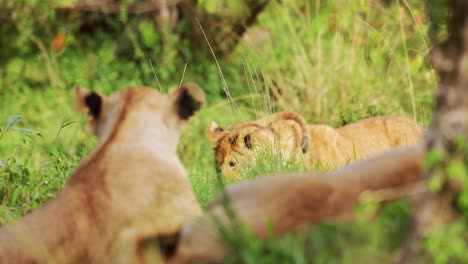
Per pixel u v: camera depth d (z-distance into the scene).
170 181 6.94
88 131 7.57
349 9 19.66
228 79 22.41
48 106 21.66
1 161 10.59
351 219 5.86
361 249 5.54
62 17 24.44
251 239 5.72
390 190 5.89
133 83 22.34
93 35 24.89
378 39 18.83
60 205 6.66
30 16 24.08
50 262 6.41
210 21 23.41
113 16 24.58
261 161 12.52
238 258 5.73
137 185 6.78
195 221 6.17
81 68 23.31
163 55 23.06
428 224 5.38
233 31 23.23
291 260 5.59
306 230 5.82
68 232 6.51
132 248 6.49
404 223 5.61
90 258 6.47
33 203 9.59
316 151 14.58
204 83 22.20
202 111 19.78
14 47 23.97
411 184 5.97
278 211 5.94
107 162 6.88
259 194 6.05
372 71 19.02
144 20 24.12
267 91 17.20
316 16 19.52
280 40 22.27
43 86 23.28
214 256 5.91
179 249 6.06
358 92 18.41
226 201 6.05
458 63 5.32
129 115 7.30
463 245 5.38
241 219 5.93
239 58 22.91
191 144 18.33
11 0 23.92
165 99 7.57
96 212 6.60
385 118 15.46
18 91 22.83
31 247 6.46
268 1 22.50
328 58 19.44
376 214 5.82
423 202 5.42
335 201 5.94
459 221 5.38
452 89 5.34
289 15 22.88
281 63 21.12
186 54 23.11
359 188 5.99
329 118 18.47
